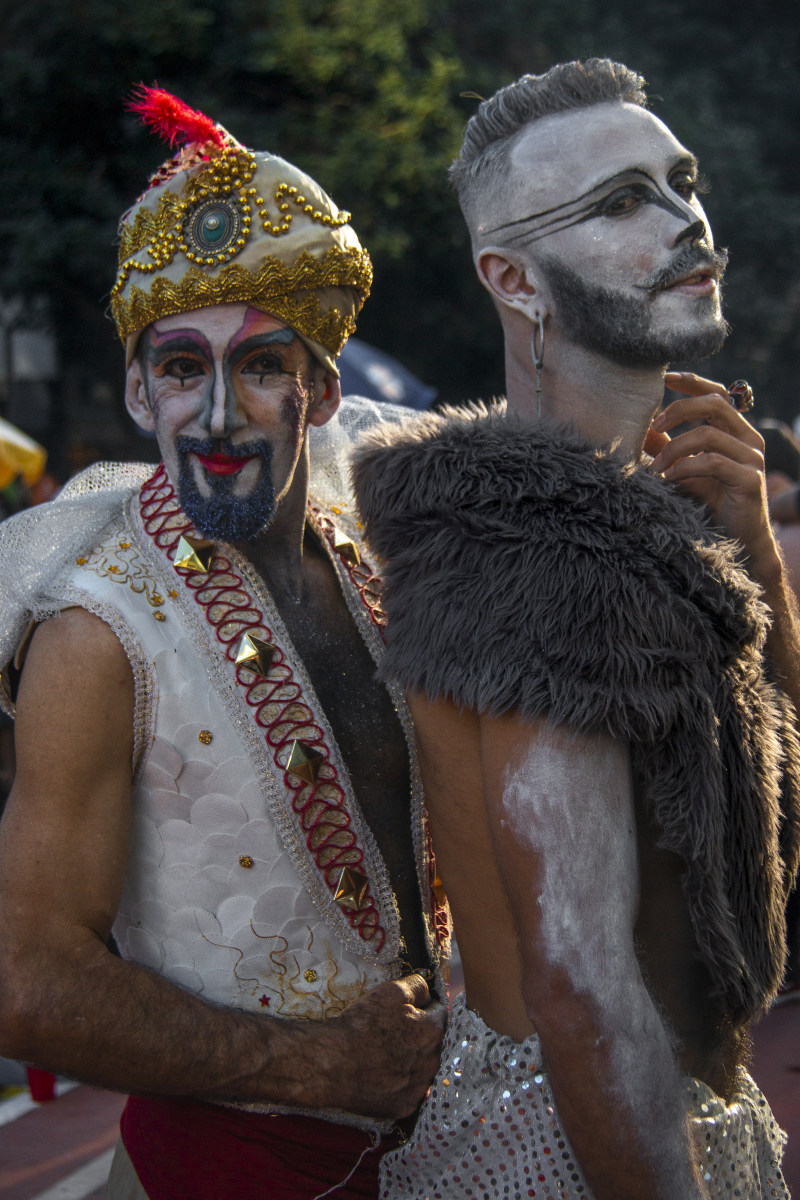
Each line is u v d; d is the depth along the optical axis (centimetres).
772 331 1239
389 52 967
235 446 139
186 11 962
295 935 142
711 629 120
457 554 120
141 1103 147
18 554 138
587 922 111
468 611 117
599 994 110
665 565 120
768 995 125
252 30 994
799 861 136
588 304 132
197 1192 140
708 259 133
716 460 135
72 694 131
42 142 1002
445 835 130
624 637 114
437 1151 133
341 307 148
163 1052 126
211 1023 131
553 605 115
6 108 994
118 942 145
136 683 135
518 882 115
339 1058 136
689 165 136
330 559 160
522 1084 125
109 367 1244
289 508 151
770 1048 327
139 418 149
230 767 139
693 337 132
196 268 136
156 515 146
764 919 124
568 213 132
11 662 144
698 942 119
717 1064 127
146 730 136
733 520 137
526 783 113
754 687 125
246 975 140
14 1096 345
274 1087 133
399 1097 139
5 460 629
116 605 136
